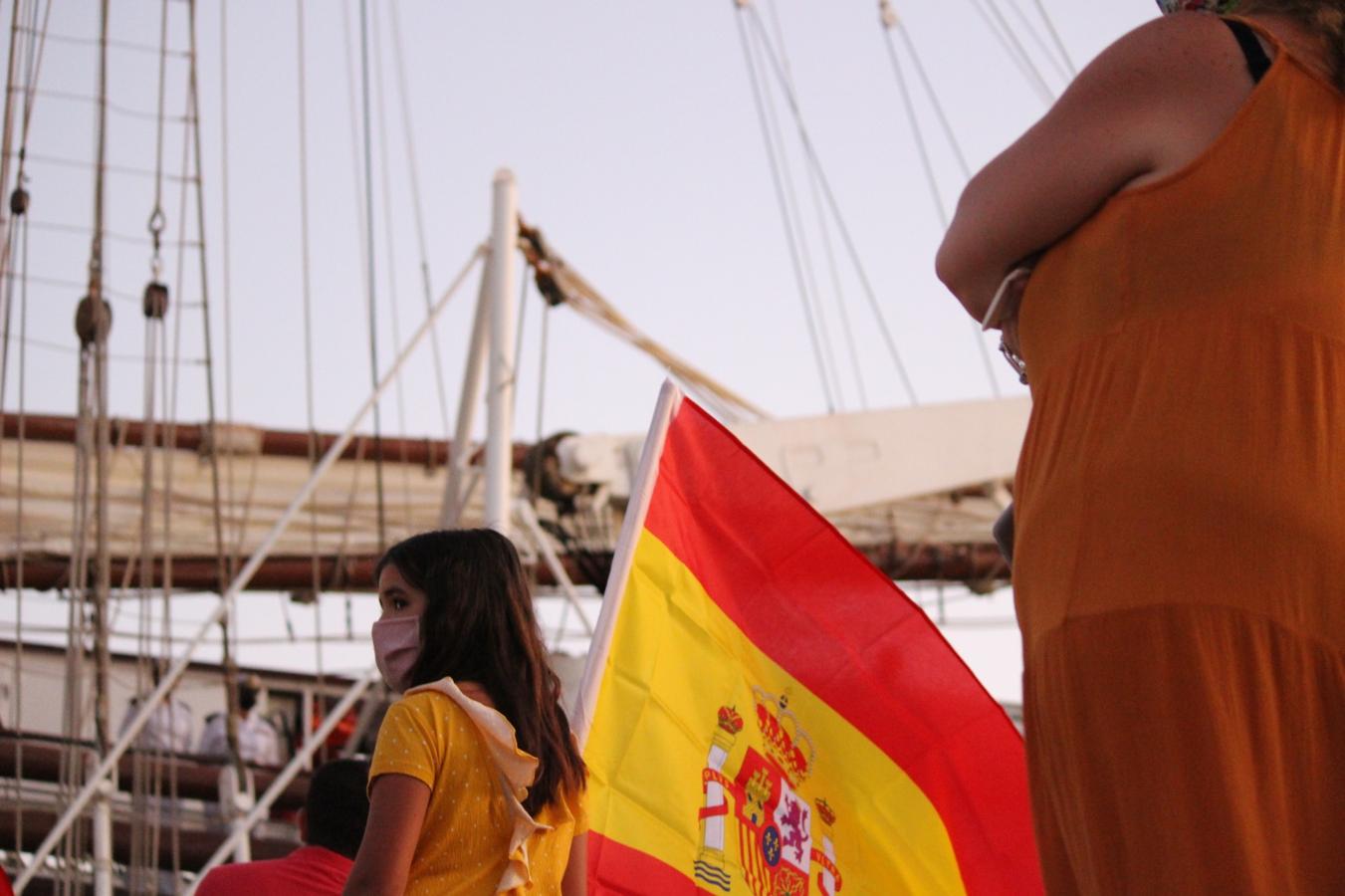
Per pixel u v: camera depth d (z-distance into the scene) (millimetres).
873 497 13344
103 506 10547
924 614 5184
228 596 11109
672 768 4621
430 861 3031
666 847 4512
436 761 3059
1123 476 2092
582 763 3357
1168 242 2150
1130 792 2023
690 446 4965
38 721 13664
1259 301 2109
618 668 4645
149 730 12664
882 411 13625
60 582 13438
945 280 2436
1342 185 2145
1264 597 2016
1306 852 1968
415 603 3303
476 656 3248
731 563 4984
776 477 5062
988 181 2348
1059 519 2146
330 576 14383
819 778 4930
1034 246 2309
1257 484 2039
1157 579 2041
